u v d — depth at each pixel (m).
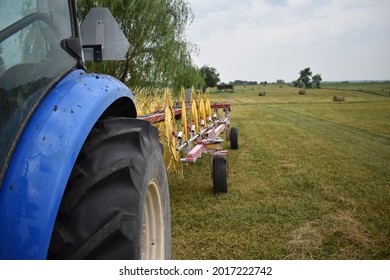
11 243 1.26
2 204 1.29
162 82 13.71
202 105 8.23
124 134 1.76
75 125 1.50
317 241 3.54
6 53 1.45
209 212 4.41
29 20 1.61
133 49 13.14
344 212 4.37
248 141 10.69
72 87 1.66
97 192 1.52
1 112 1.36
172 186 5.60
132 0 12.20
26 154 1.36
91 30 2.44
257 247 3.45
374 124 16.08
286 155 8.20
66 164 1.39
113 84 1.94
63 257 1.40
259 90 92.56
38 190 1.31
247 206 4.60
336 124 16.14
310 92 77.69
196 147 5.28
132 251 1.49
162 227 2.16
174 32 13.73
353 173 6.34
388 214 4.30
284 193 5.15
